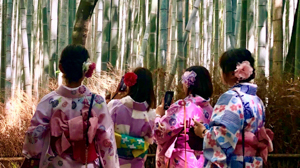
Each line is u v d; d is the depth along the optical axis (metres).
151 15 5.86
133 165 2.90
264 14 4.96
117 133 2.92
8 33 6.81
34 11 8.02
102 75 5.34
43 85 6.42
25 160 2.26
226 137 2.14
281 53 4.80
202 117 3.08
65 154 2.18
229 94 2.25
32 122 2.21
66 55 2.29
